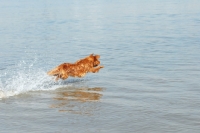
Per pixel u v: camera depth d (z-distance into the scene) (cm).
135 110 834
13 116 818
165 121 760
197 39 1948
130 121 764
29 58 1620
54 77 1156
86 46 1905
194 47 1705
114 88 1051
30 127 745
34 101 940
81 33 2477
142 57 1520
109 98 947
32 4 6962
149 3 5347
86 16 3831
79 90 1046
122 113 817
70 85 1108
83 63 1155
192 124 740
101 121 770
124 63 1412
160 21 3025
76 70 1141
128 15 3741
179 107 849
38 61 1545
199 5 4584
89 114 819
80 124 757
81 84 1116
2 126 754
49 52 1769
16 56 1675
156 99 919
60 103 915
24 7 5962
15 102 931
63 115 817
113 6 5094
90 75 1234
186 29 2417
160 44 1853
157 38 2072
